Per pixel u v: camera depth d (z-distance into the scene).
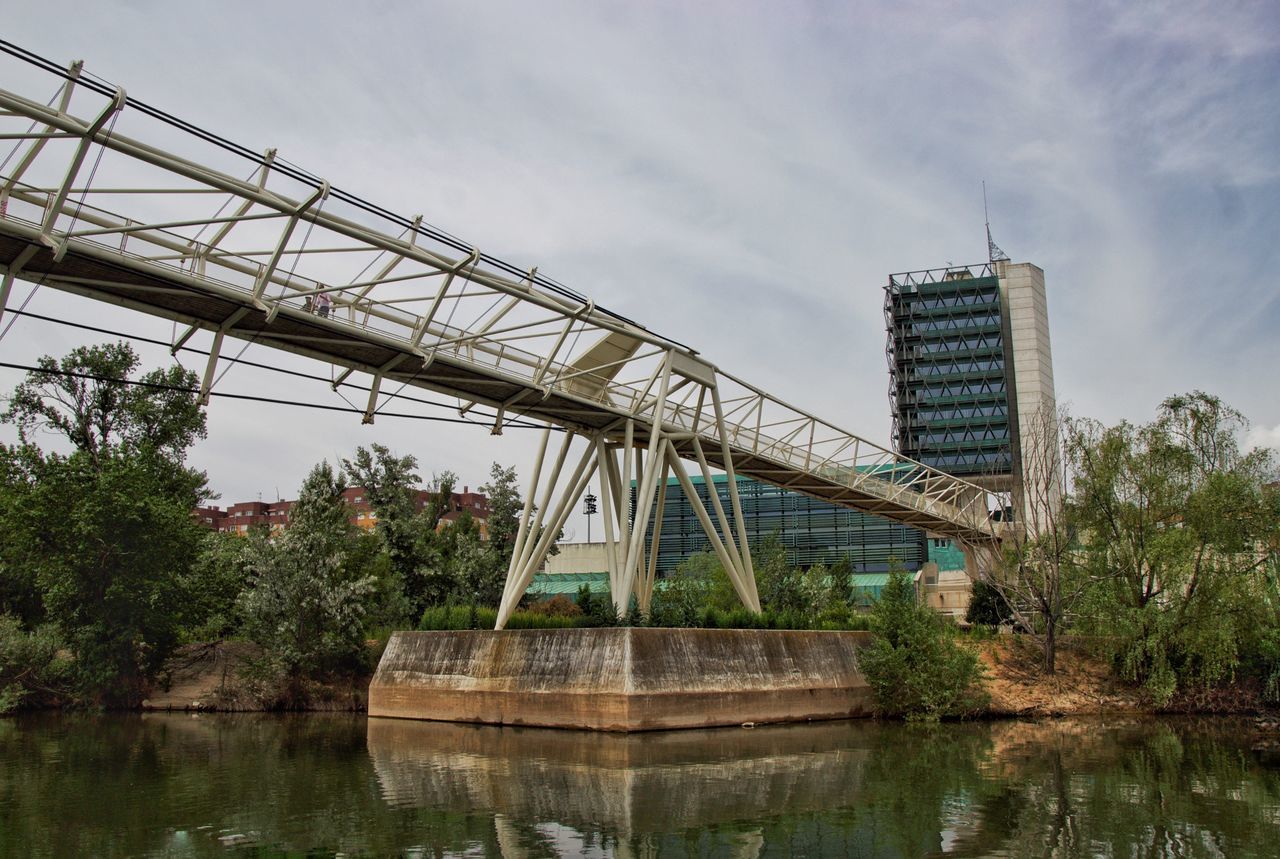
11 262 25.03
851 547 111.12
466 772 24.52
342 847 16.75
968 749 29.38
